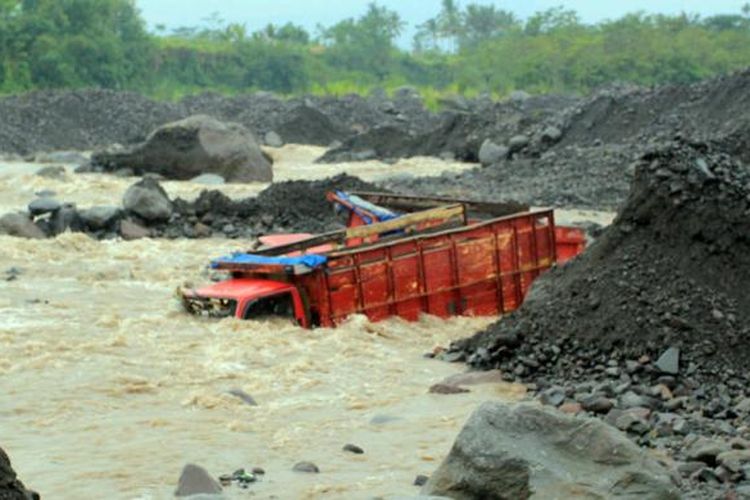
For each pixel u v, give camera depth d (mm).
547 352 22547
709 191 24000
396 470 16969
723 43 139625
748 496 15516
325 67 154000
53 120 88625
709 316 22188
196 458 17578
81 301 29094
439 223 28328
